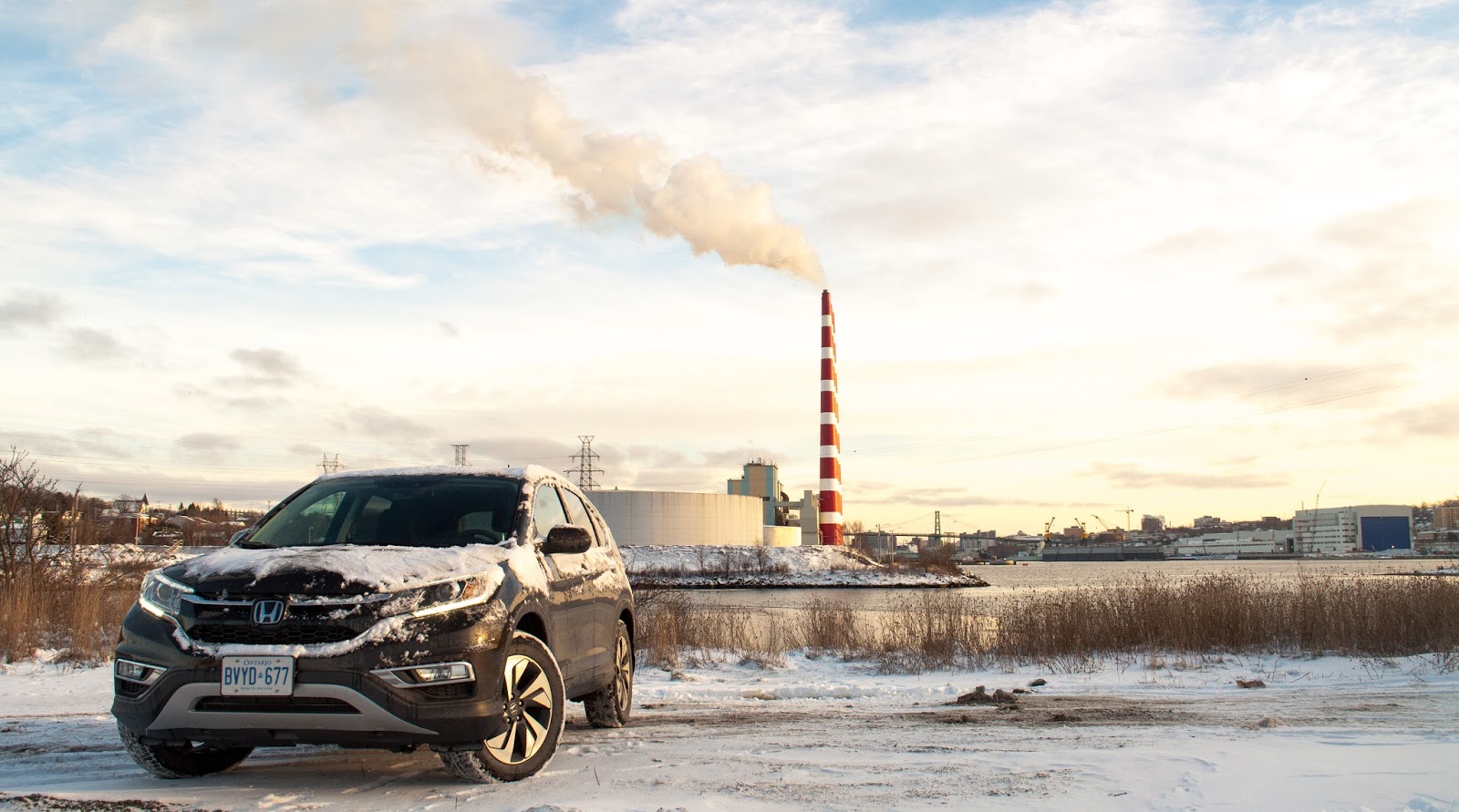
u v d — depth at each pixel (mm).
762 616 27250
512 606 5914
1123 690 11688
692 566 99812
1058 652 16422
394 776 5996
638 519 106188
